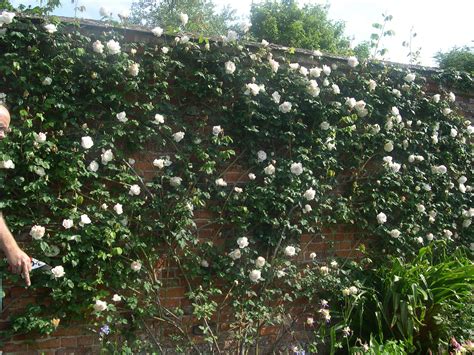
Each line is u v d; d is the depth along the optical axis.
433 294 4.27
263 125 4.22
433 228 5.09
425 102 5.10
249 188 4.14
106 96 3.64
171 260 3.95
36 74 3.43
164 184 3.90
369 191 4.70
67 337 3.63
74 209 3.49
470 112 5.57
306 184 4.30
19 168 3.37
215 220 4.06
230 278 4.00
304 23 15.41
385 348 3.84
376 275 4.61
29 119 3.39
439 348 4.09
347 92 4.64
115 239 3.67
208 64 4.05
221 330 4.11
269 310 4.10
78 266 3.55
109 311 3.69
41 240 3.38
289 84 4.32
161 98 3.86
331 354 4.03
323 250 4.59
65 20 3.57
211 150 4.02
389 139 4.80
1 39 3.35
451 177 5.30
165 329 3.94
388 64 4.88
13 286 3.44
